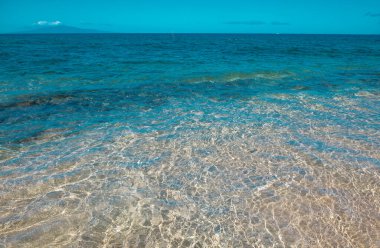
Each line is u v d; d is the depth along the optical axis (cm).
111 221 419
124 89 1234
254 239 389
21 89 1152
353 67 2058
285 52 3416
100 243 378
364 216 439
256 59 2498
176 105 1023
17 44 4106
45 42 4928
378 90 1309
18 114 865
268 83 1444
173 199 474
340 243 385
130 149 655
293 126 816
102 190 494
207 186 513
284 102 1081
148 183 519
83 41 5628
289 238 392
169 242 381
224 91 1252
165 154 634
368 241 390
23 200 462
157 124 821
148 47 3988
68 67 1750
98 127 788
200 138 723
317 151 657
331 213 444
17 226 404
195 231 402
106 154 627
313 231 406
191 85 1357
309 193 495
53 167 566
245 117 894
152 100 1080
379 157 632
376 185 524
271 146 681
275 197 482
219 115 911
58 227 405
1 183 505
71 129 767
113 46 4050
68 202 459
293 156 632
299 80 1536
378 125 834
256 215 438
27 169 555
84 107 963
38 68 1667
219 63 2139
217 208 452
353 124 840
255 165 591
